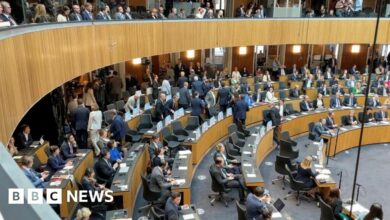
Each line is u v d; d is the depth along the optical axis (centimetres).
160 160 873
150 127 1172
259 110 1498
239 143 1116
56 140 1084
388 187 1028
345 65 2266
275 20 1692
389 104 1545
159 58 1898
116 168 877
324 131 1259
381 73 1975
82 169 873
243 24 1619
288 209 886
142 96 1377
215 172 858
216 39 1554
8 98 501
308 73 1858
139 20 1202
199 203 890
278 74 2011
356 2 1816
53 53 744
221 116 1300
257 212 689
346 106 1523
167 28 1334
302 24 1734
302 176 902
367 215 609
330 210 694
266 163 1166
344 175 1099
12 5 664
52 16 816
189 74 1741
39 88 662
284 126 1344
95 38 977
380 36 1797
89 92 1219
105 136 969
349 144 1312
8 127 490
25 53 598
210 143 1224
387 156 1267
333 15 1767
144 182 788
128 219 653
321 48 2198
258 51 2123
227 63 2077
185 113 1287
